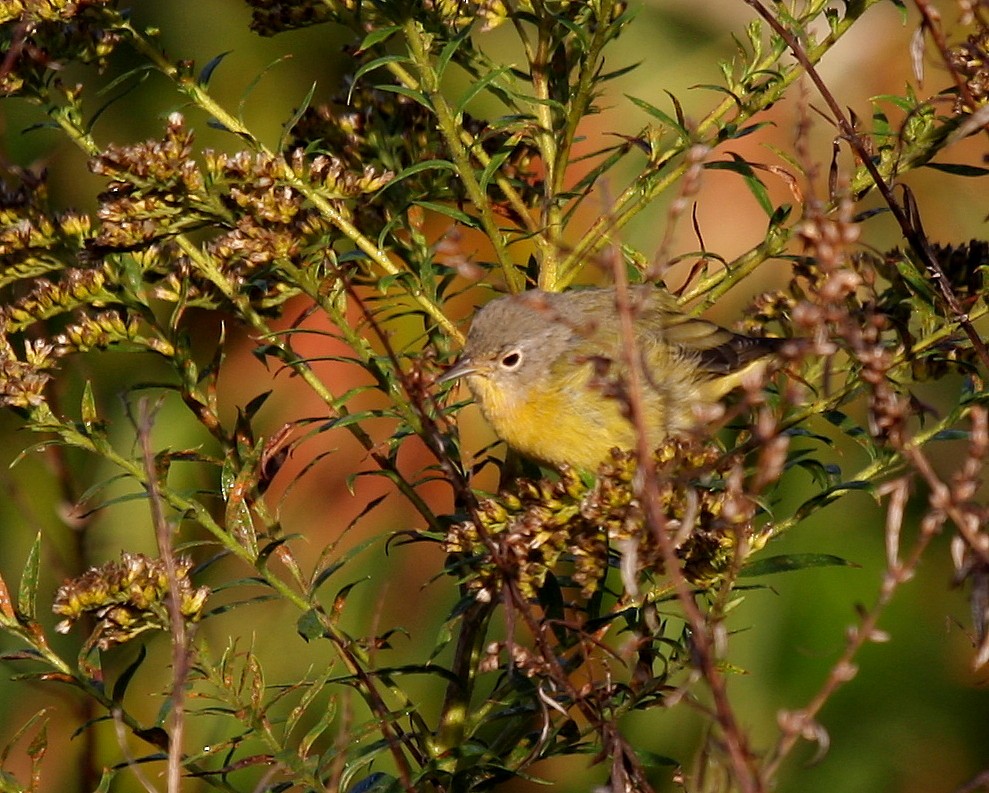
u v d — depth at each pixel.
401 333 10.11
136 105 11.05
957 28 10.87
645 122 10.88
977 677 10.75
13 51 6.57
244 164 6.75
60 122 7.21
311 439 10.52
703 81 11.09
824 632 10.70
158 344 7.00
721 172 10.84
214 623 10.07
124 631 6.33
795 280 7.23
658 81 11.06
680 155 7.72
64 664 6.36
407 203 6.89
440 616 10.43
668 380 8.30
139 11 11.06
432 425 5.94
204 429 10.35
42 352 6.86
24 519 10.09
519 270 7.57
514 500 6.07
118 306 7.33
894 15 11.31
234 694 6.42
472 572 6.45
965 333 6.73
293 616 10.12
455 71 10.95
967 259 6.80
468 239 10.45
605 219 7.04
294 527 10.46
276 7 7.51
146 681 9.77
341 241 9.62
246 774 9.51
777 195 10.89
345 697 5.88
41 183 7.42
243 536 6.68
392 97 7.58
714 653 5.57
